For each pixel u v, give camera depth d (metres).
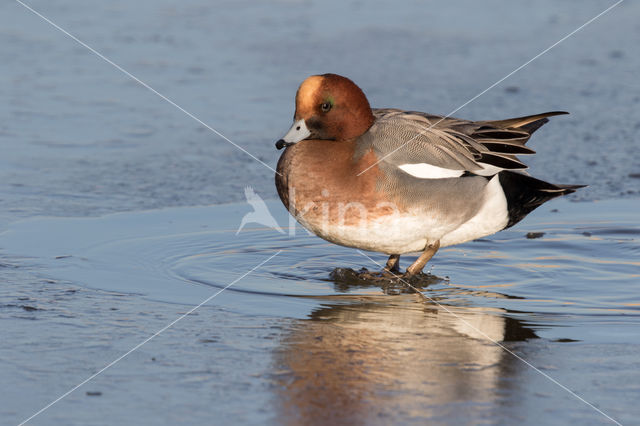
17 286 9.30
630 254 10.91
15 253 10.46
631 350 7.81
